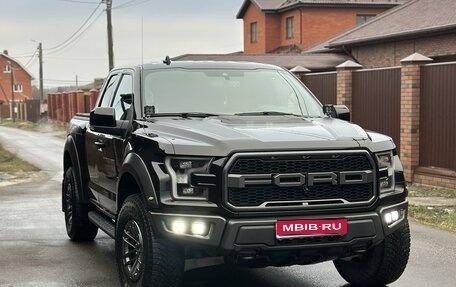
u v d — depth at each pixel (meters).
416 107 13.25
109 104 7.02
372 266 5.67
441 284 6.09
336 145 4.88
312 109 6.38
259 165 4.71
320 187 4.83
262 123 5.45
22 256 7.33
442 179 12.59
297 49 34.88
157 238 4.94
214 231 4.67
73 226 7.94
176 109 5.99
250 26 39.84
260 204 4.70
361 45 22.98
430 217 9.77
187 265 5.75
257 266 4.98
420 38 19.88
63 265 6.91
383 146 5.19
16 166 19.88
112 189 6.31
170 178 4.82
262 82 6.47
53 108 53.75
